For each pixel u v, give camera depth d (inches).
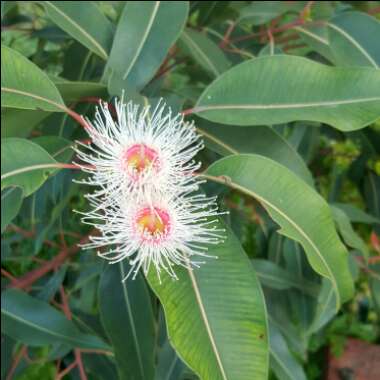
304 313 11.5
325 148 14.0
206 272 6.5
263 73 7.1
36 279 11.5
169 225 6.0
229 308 6.4
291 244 11.2
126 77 8.1
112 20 11.9
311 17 10.8
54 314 9.2
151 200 6.0
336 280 7.0
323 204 6.6
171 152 6.1
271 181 6.6
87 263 11.5
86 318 11.3
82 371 9.3
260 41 11.3
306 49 12.1
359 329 18.0
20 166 6.5
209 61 9.4
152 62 8.2
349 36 8.2
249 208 13.2
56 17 8.6
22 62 6.9
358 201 13.9
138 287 8.3
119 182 6.0
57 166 6.6
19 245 15.5
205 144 7.8
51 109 6.8
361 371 17.1
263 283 11.0
